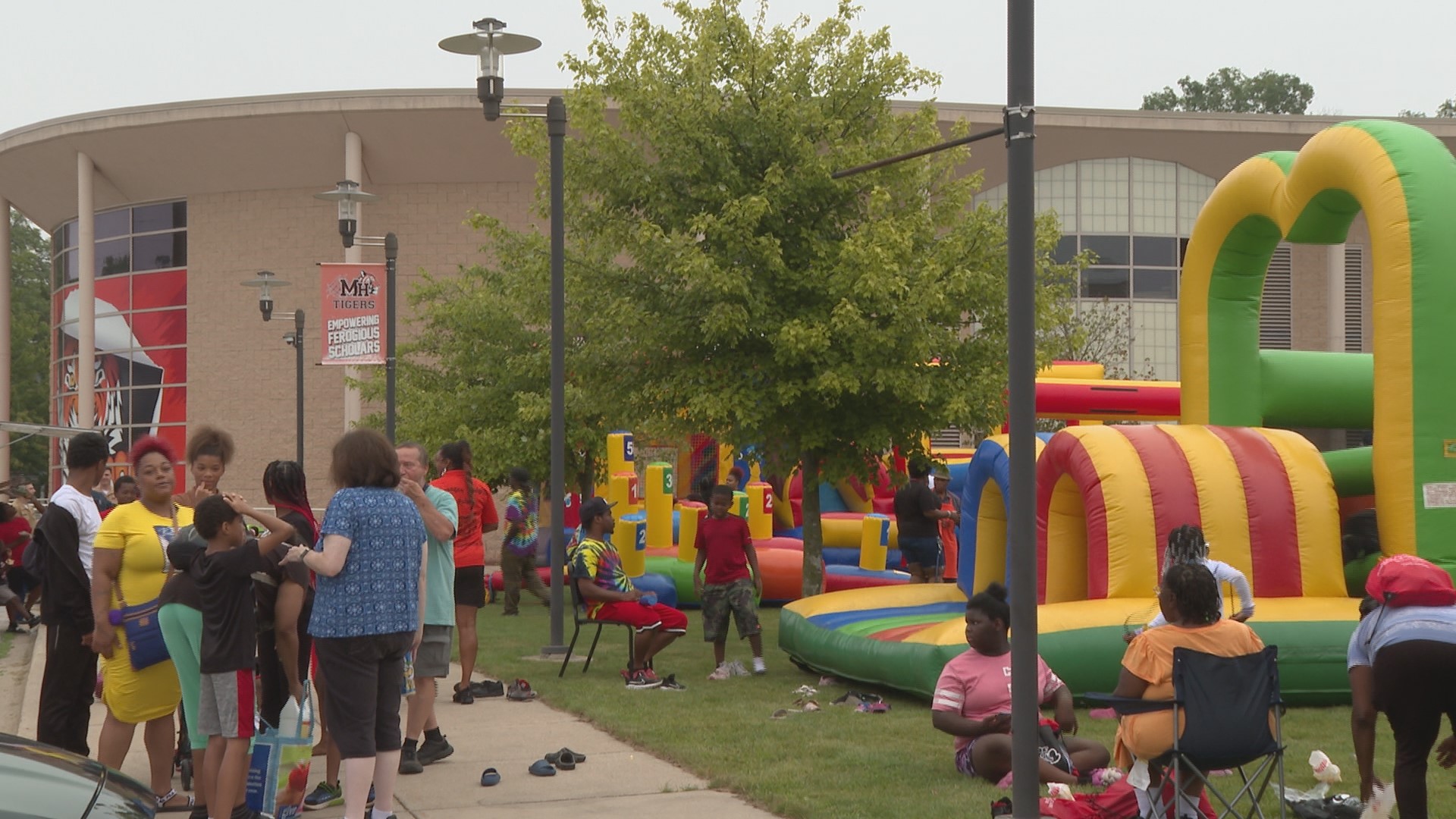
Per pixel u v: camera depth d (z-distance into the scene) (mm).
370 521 6293
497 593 21562
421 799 7324
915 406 16547
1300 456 11211
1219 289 12648
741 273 15711
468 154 38594
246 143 38750
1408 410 10242
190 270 40625
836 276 15734
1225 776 7613
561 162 14180
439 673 8266
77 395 44281
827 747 8516
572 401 24078
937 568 17672
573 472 25516
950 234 17219
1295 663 9844
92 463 7629
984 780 7516
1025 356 6125
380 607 6273
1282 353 13078
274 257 39688
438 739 8438
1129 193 39406
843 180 16250
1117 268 39312
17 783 4113
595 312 17406
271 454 39656
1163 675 5969
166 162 39844
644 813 6949
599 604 11750
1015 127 6184
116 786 4402
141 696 7121
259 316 39844
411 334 38188
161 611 6695
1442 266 10172
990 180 39312
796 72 16766
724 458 22688
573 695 10852
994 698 7633
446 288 28969
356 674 6238
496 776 7684
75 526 7418
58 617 7426
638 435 21188
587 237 18281
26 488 19719
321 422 39406
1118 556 10648
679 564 18469
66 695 7453
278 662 6691
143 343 41312
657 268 16422
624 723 9445
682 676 12266
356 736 6230
